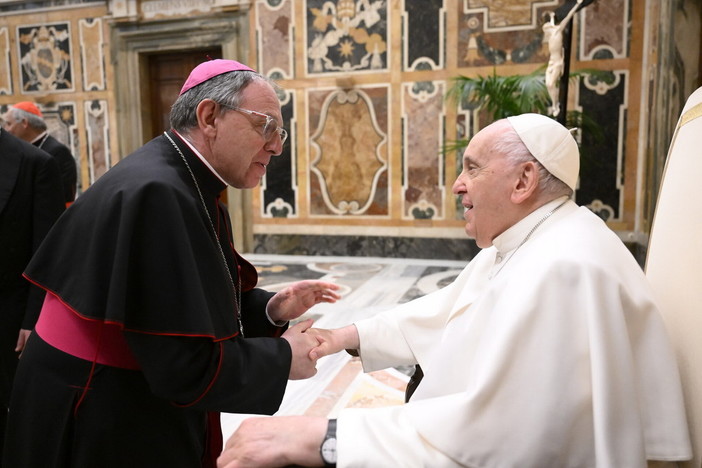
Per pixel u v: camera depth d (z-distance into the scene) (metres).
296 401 2.90
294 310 1.74
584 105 6.50
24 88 8.34
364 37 7.13
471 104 6.87
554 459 1.14
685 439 1.16
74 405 1.32
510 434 1.15
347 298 5.07
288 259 7.37
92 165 8.28
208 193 1.44
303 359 1.45
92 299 1.23
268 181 7.68
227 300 1.34
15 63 8.31
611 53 6.35
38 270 1.37
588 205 6.62
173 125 1.45
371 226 7.41
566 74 4.80
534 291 1.21
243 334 1.77
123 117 8.05
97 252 1.25
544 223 1.39
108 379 1.32
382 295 5.20
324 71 7.30
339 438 1.19
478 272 1.64
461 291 1.76
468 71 6.85
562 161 1.38
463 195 1.49
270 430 1.24
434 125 7.04
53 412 1.32
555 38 4.74
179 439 1.41
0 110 8.48
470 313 1.45
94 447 1.31
